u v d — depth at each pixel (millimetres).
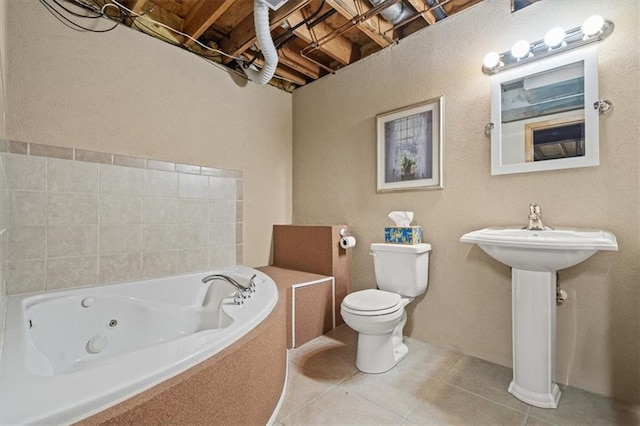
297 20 2197
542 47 1666
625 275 1451
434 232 2107
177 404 840
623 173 1451
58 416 664
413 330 2213
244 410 1104
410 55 2246
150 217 2082
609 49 1488
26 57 1635
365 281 2521
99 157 1871
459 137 1989
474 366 1810
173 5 2141
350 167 2641
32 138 1643
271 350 1342
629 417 1345
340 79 2721
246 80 2732
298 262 2672
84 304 1644
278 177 2994
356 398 1505
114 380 792
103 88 1900
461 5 2066
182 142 2273
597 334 1521
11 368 837
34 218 1638
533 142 1699
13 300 1485
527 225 1720
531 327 1469
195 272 2270
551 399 1420
